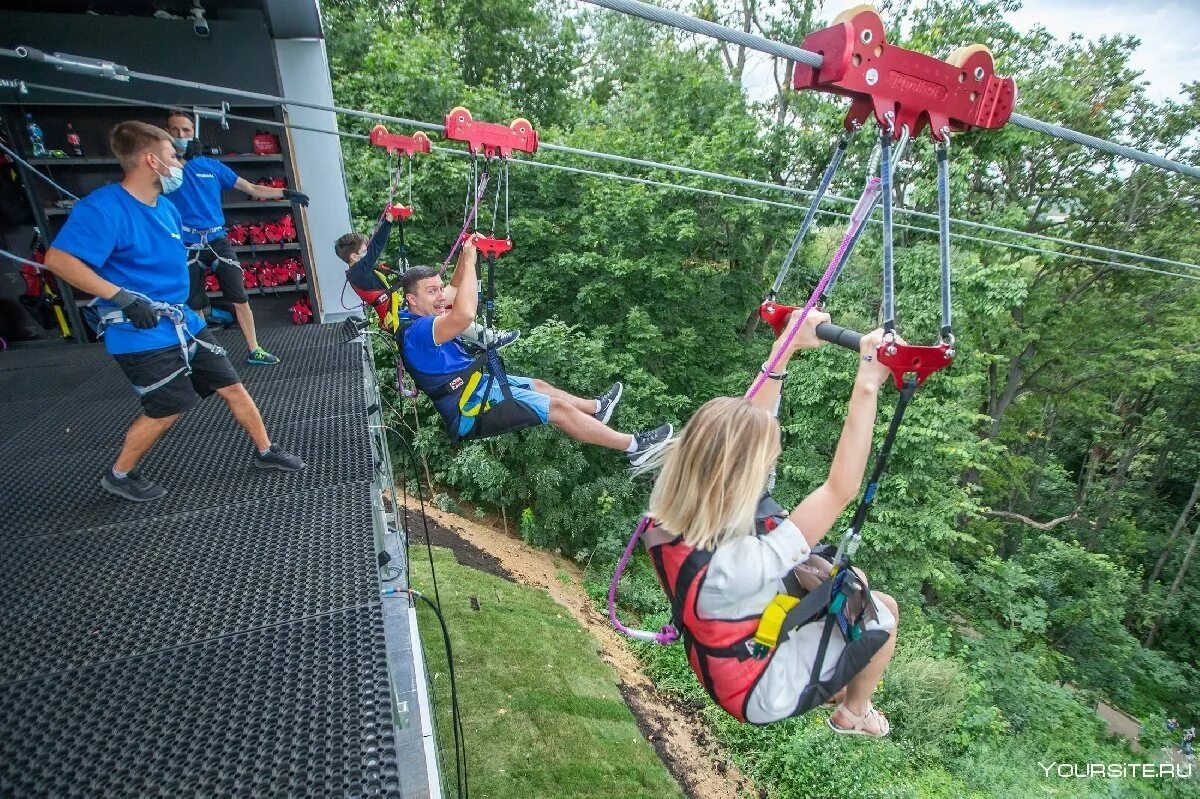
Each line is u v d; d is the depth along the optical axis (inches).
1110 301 740.0
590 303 633.6
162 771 72.4
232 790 70.2
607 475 599.2
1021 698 527.8
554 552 561.0
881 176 67.2
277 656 90.7
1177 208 675.4
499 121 647.8
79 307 299.4
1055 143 620.4
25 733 77.4
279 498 138.0
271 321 346.9
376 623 97.8
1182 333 683.4
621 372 617.9
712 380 691.4
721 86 722.8
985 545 785.6
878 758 359.3
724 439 64.8
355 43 740.0
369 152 614.2
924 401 520.7
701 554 66.6
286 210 333.1
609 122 823.1
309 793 69.7
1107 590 726.5
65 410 201.3
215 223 216.1
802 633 72.0
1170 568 874.1
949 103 67.4
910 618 534.9
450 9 818.2
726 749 351.3
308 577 109.3
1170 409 866.8
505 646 367.6
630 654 424.2
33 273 299.9
